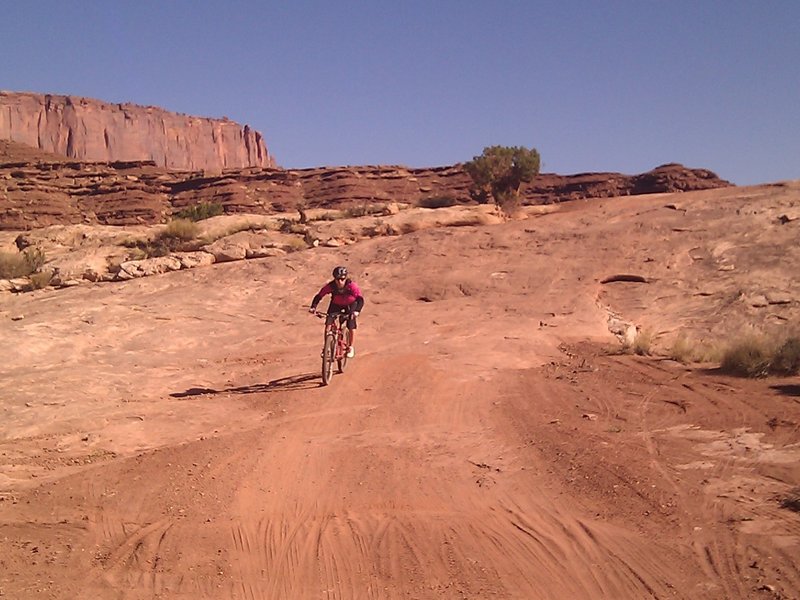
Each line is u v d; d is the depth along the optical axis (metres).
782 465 6.86
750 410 8.86
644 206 24.47
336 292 12.48
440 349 14.23
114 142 155.38
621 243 20.56
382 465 7.94
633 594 4.99
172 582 5.56
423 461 8.03
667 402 9.74
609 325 15.88
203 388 12.13
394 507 6.79
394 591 5.28
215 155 172.12
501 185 50.12
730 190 26.03
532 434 8.75
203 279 21.16
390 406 10.42
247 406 10.88
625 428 8.70
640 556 5.48
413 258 21.61
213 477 7.80
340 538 6.19
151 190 92.81
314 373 12.82
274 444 8.87
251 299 19.03
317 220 30.97
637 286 18.27
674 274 18.52
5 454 8.91
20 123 147.50
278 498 7.16
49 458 8.78
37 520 6.88
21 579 5.65
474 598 5.10
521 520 6.34
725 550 5.38
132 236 30.59
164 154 162.38
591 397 10.36
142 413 10.55
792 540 5.36
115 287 20.92
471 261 20.88
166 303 18.47
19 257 26.69
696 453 7.52
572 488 6.94
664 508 6.23
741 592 4.81
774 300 15.96
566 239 21.64
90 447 9.19
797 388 9.85
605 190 95.44
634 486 6.77
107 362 13.91
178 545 6.20
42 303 19.41
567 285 18.53
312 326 16.73
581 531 6.01
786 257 17.95
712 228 20.53
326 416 10.06
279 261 22.38
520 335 15.14
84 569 5.83
